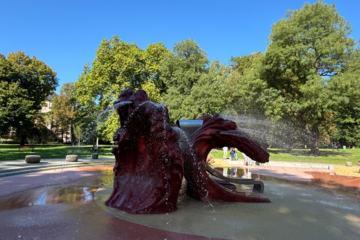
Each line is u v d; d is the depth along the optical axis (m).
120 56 24.97
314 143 24.33
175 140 5.00
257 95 24.33
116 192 5.17
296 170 13.79
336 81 19.77
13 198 5.55
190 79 28.77
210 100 25.33
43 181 8.02
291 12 24.83
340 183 9.27
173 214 4.54
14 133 43.66
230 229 3.83
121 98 5.47
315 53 22.20
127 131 5.38
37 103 38.00
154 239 3.35
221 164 17.02
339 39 21.28
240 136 5.93
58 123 49.75
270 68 23.23
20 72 34.53
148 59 29.28
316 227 4.05
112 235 3.45
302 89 20.81
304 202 5.88
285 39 22.50
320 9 21.56
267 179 10.00
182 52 29.08
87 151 25.70
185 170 5.77
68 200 5.39
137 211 4.51
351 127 38.12
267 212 4.86
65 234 3.44
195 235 3.54
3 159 14.20
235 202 5.61
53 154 19.86
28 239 3.25
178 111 26.66
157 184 4.80
